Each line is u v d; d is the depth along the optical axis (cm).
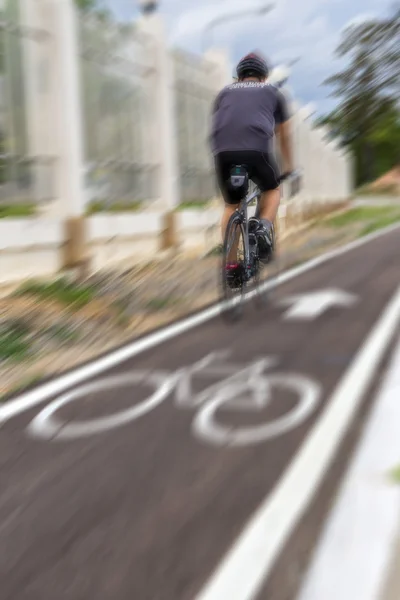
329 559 258
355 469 331
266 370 531
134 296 951
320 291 906
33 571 267
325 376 505
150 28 1611
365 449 354
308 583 244
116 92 1478
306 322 704
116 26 1463
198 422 424
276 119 708
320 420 412
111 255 1291
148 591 249
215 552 272
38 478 358
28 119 1168
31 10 1162
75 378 546
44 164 1198
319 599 235
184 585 251
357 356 556
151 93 1623
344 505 296
